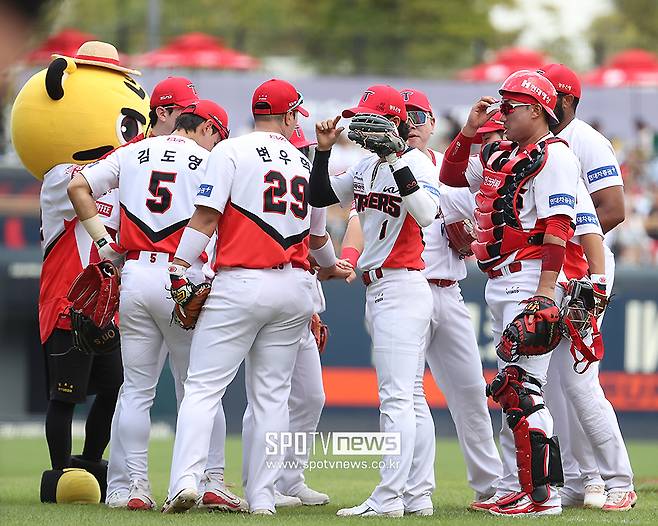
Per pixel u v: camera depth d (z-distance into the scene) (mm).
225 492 21531
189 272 22234
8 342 53875
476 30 105562
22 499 24578
